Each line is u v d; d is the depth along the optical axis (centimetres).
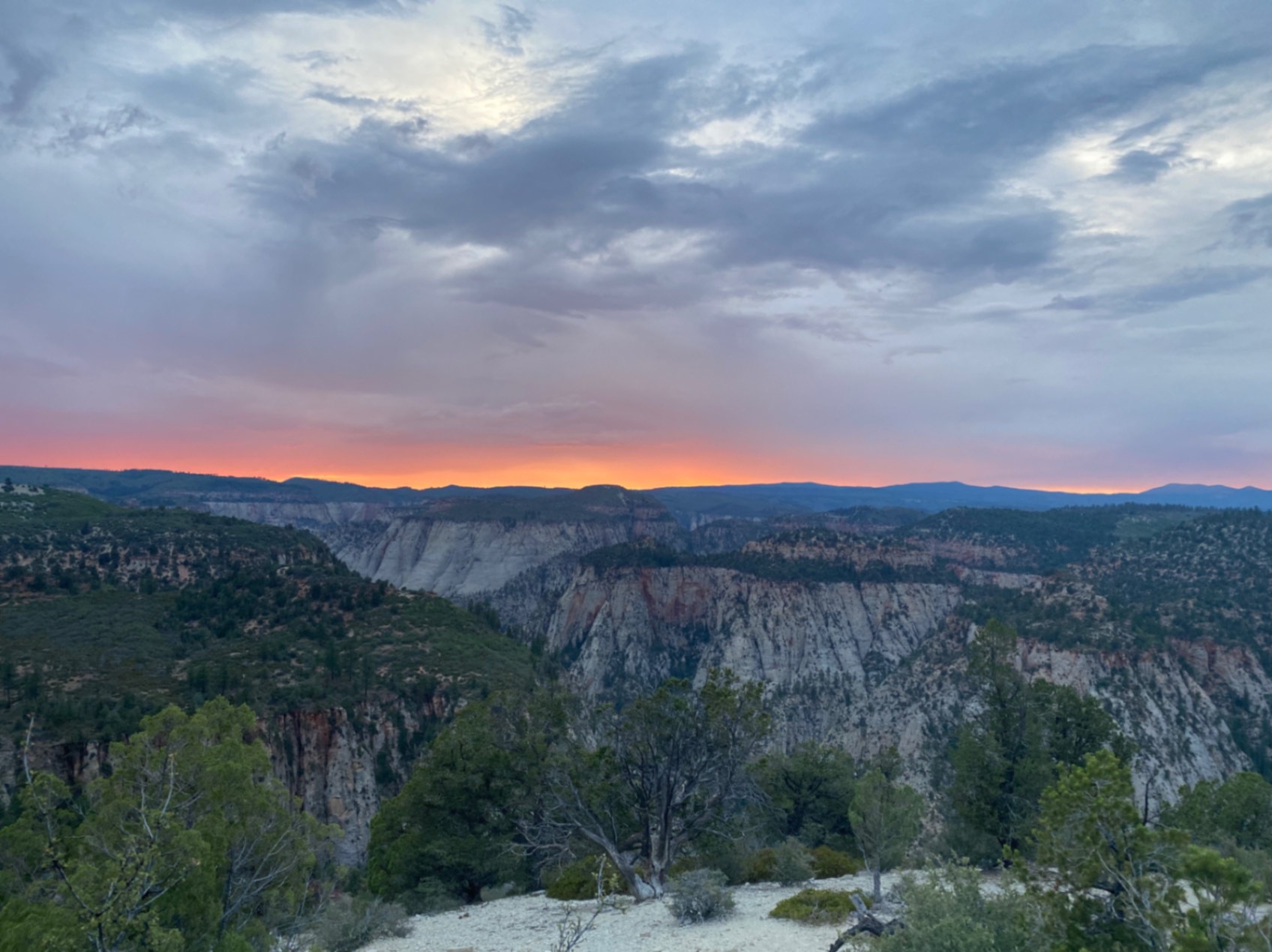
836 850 5244
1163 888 1628
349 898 3747
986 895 2175
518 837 4669
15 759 6569
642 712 4250
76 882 1902
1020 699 4662
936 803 7012
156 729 2759
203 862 2380
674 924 3250
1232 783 4341
